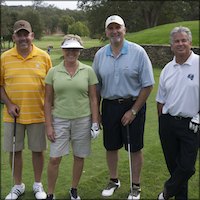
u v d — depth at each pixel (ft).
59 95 11.71
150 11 148.46
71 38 11.55
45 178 14.35
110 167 13.33
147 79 11.87
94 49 47.75
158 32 74.64
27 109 12.24
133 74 11.91
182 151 11.48
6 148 12.67
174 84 11.28
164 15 156.04
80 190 13.43
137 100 12.02
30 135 12.62
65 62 11.66
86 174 14.70
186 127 11.32
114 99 12.26
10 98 12.27
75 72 11.64
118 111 12.27
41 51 12.42
